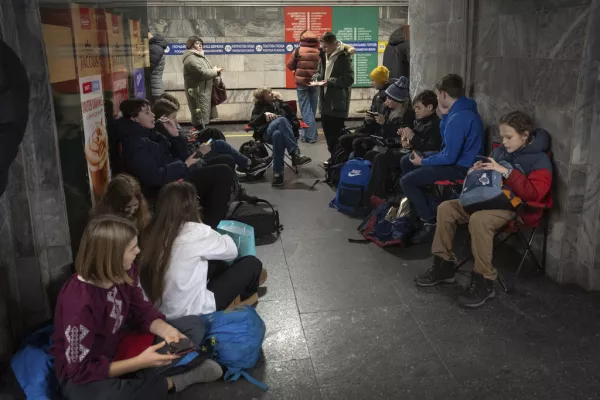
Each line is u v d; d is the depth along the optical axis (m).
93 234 2.24
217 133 6.17
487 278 3.53
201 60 8.27
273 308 3.55
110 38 4.15
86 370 2.25
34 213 2.91
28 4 2.65
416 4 6.26
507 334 3.20
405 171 4.98
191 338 2.68
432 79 5.88
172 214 2.88
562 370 2.86
